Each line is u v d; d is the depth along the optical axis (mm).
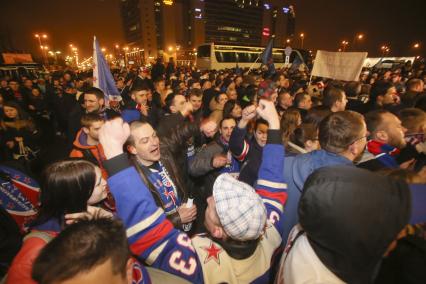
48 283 643
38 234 1158
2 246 1729
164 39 106062
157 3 102938
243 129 2504
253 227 982
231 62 21656
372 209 704
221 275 1022
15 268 1029
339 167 824
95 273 656
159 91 6660
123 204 996
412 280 685
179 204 2156
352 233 710
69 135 3982
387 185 734
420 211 800
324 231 760
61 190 1228
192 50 76625
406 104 4316
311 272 821
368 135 2180
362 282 745
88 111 3547
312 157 1672
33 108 7336
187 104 3342
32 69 18344
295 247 956
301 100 4340
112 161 1021
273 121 1456
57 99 6562
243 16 111438
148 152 1888
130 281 814
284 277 930
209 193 2795
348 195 731
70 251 663
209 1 102375
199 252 1083
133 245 988
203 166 2518
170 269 988
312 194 793
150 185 1903
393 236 694
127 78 10547
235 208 981
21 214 2109
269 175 1388
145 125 1879
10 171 2135
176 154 2518
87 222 768
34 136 4199
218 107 4844
